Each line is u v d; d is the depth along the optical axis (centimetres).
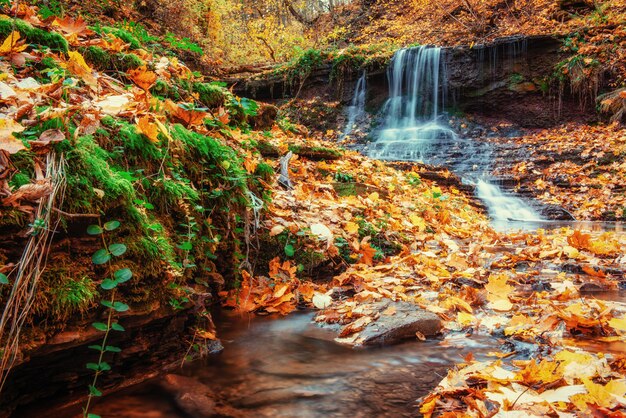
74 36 315
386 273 341
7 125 145
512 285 317
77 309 147
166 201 218
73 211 151
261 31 2112
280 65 1747
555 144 1141
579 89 1294
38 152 152
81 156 163
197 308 209
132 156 208
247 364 190
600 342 204
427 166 992
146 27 1122
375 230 421
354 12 2516
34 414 144
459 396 152
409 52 1575
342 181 598
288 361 194
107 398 159
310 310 275
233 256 284
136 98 248
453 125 1477
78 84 249
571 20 1513
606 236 465
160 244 184
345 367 187
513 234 562
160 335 188
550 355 187
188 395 160
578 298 273
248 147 398
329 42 2297
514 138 1305
